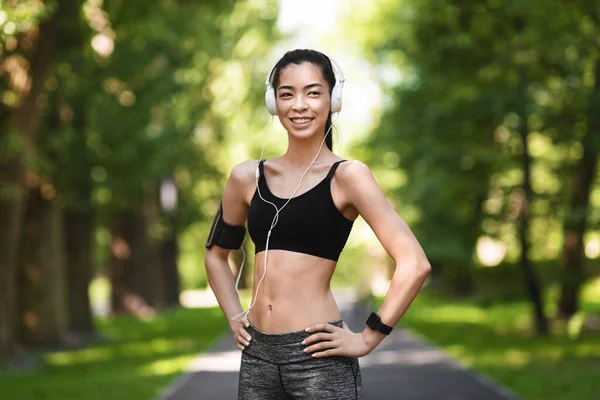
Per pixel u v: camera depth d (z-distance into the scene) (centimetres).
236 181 483
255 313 463
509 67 2492
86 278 2978
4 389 1753
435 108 2680
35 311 2547
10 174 2020
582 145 2523
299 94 459
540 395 1523
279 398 458
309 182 458
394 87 2973
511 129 2589
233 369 2025
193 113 3738
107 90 2508
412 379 1778
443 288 5422
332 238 455
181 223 4675
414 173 3556
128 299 4400
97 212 3112
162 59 2677
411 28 2661
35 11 1415
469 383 1706
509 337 2712
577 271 2775
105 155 2620
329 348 444
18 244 2545
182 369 2058
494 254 4325
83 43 2150
